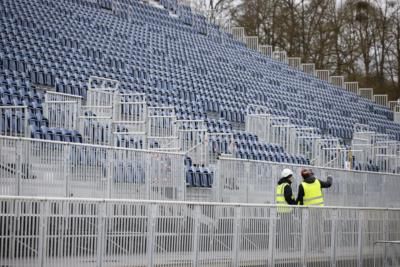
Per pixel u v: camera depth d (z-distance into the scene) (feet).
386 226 120.78
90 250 78.07
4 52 176.86
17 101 139.33
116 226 80.48
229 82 247.91
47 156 100.42
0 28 192.13
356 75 428.15
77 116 133.49
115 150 110.01
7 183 95.50
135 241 82.43
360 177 166.40
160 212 85.15
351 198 163.02
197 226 89.61
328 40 421.18
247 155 172.96
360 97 311.06
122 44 229.25
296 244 104.12
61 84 168.66
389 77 432.66
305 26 420.36
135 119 155.53
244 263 95.96
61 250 75.46
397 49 432.25
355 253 114.52
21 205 72.33
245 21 418.51
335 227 110.73
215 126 188.65
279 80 278.87
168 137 144.46
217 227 92.27
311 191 120.06
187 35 278.05
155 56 234.17
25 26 203.62
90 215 77.97
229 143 163.32
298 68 307.37
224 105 221.05
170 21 285.43
